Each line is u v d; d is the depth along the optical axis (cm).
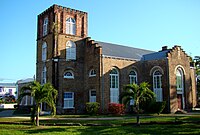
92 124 2159
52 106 2164
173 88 3703
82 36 4103
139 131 1780
